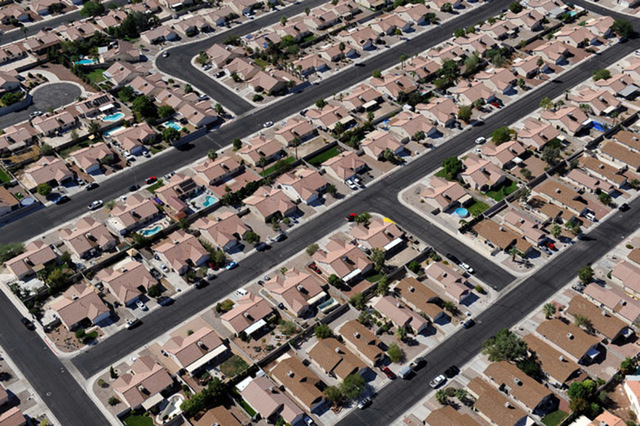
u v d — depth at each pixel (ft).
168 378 592.60
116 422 566.77
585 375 586.04
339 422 563.07
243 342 634.84
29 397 589.32
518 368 590.14
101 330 651.66
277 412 561.84
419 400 578.25
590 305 642.22
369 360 607.37
